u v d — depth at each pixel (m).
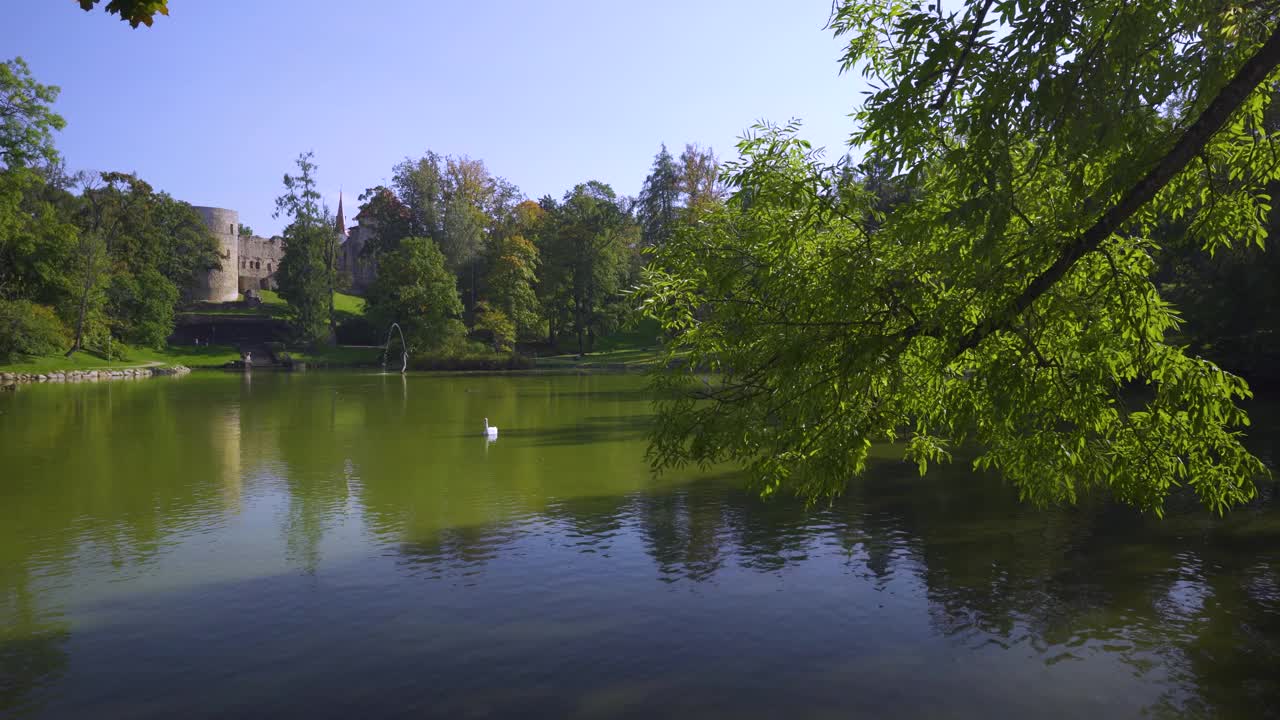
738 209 6.11
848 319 5.37
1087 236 4.73
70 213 78.62
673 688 6.43
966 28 4.63
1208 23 4.80
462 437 21.36
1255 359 29.92
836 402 5.57
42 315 58.06
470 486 14.34
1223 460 5.89
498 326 76.38
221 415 27.61
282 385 45.91
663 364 6.45
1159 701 6.14
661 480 14.77
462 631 7.59
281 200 84.88
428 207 93.31
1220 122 4.39
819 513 11.95
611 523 11.52
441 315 74.00
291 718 6.02
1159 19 4.71
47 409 30.09
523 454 18.19
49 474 15.84
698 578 9.02
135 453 18.61
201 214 101.31
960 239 5.25
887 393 6.05
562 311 82.31
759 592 8.54
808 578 8.97
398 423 24.88
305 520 11.84
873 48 5.84
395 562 9.70
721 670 6.74
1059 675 6.57
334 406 31.20
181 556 10.03
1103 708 6.06
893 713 6.02
